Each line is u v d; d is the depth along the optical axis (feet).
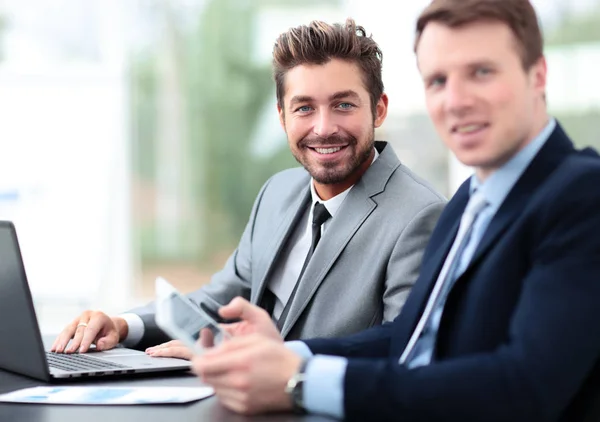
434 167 16.03
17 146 13.25
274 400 3.61
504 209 3.84
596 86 15.76
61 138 13.35
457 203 4.57
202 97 17.26
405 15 15.38
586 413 3.54
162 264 16.71
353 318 5.86
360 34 6.50
